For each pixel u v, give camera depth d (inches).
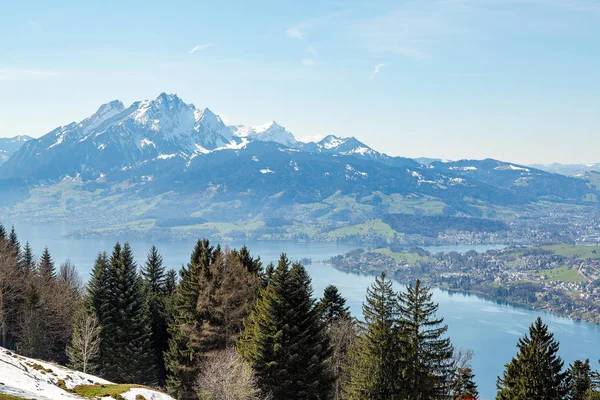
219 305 2600.9
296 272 2247.8
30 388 1368.1
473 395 2716.5
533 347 2402.8
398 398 2062.0
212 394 2010.3
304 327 2180.1
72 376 1763.0
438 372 2162.9
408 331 2081.7
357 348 2391.7
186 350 2642.7
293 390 2130.9
